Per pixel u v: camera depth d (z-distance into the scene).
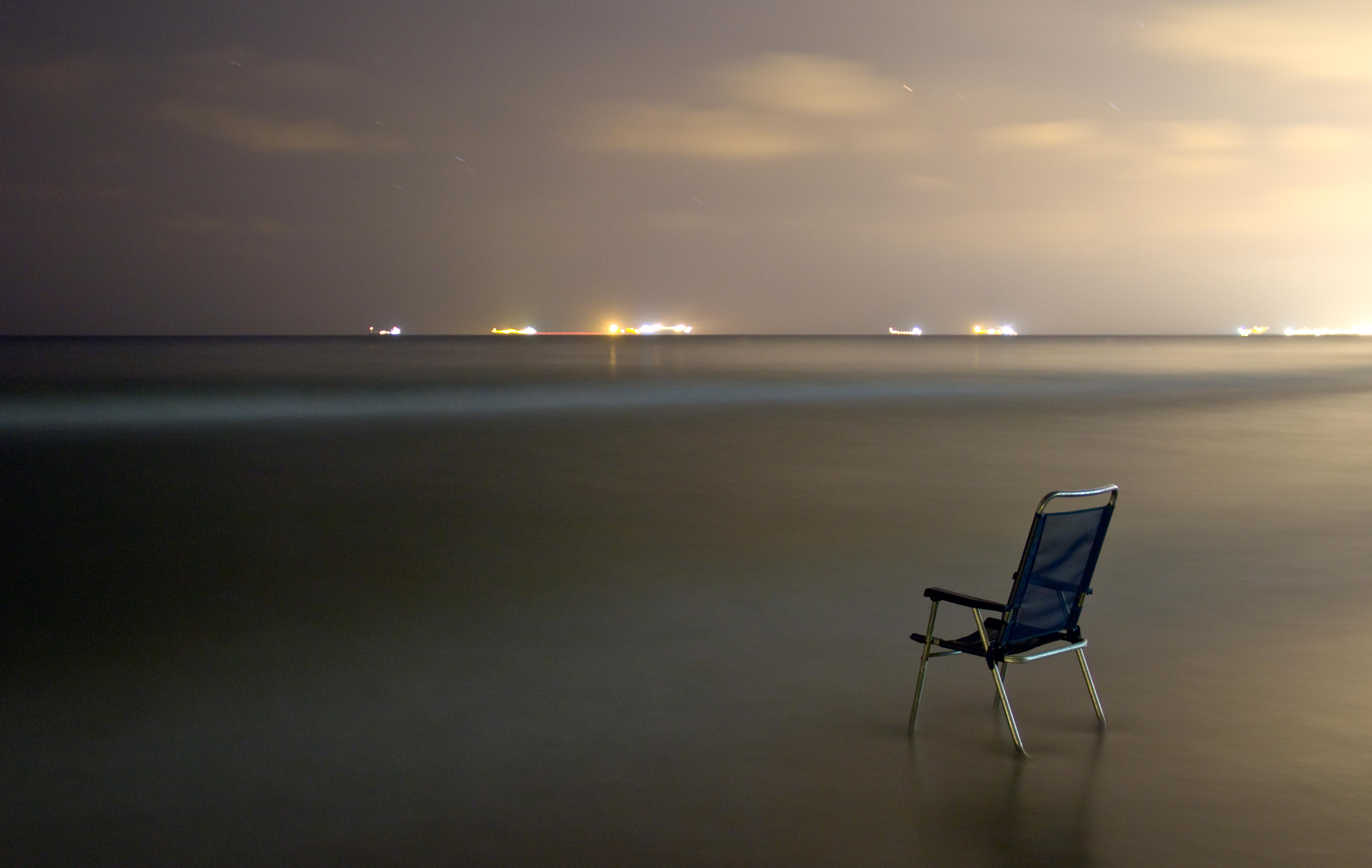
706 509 10.25
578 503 10.58
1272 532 9.05
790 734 4.26
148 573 7.38
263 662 5.29
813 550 8.25
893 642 5.64
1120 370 52.75
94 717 4.48
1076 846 3.25
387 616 6.20
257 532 8.96
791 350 115.50
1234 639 5.66
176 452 15.12
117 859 3.19
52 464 13.70
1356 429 19.39
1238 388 34.72
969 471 13.29
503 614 6.24
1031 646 4.16
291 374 43.91
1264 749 4.06
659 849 3.23
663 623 6.04
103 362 61.97
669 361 68.94
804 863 3.14
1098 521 4.19
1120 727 4.32
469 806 3.56
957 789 3.69
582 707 4.59
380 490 11.43
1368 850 3.21
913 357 81.38
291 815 3.49
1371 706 4.55
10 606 6.43
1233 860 3.15
